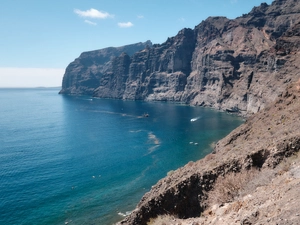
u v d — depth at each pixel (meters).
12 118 145.25
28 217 40.62
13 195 47.84
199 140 87.62
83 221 39.50
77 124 125.19
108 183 53.72
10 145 83.88
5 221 39.47
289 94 45.19
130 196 47.66
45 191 49.81
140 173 59.22
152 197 22.00
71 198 46.97
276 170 18.00
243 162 21.00
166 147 80.25
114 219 39.78
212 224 14.22
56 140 91.50
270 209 11.55
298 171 15.38
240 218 12.43
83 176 57.53
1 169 61.28
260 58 166.25
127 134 100.62
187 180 21.45
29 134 101.69
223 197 18.73
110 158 70.56
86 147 82.06
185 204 20.72
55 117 148.88
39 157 71.25
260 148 21.52
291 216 9.77
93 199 46.59
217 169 21.41
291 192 12.28
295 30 145.50
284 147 20.03
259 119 44.53
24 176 57.12
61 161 67.88
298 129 24.69
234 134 45.72
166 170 60.72
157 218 20.11
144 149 78.81
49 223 39.06
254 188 17.08
